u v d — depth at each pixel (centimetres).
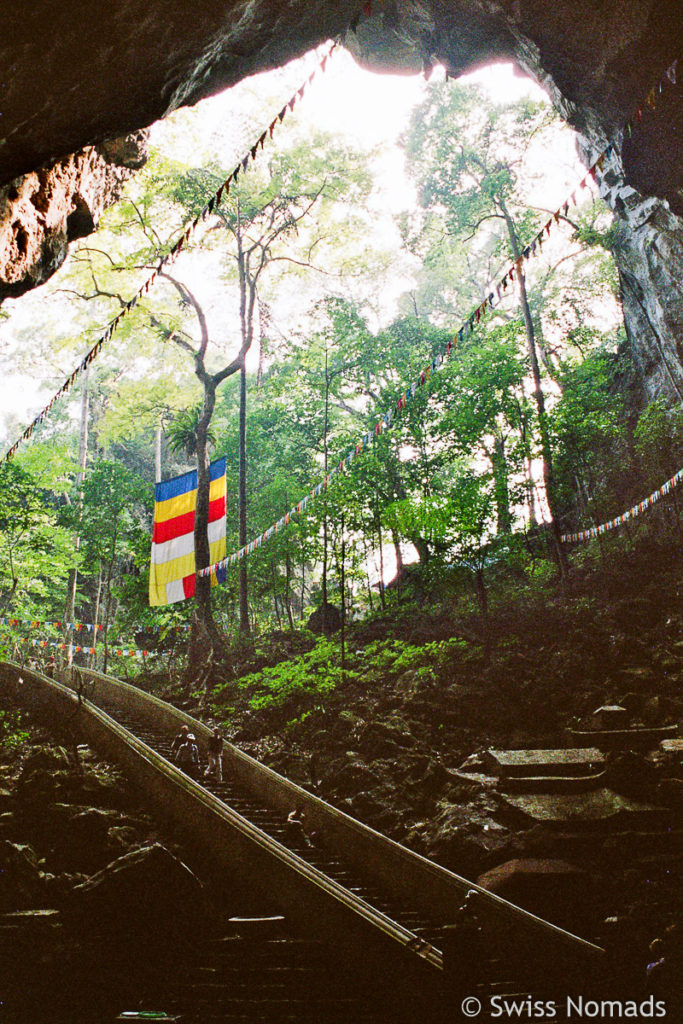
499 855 1168
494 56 1522
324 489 2336
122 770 1480
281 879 1077
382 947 910
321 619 2889
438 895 1042
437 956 870
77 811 1266
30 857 1113
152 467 5328
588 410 2541
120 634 3356
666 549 2127
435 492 2791
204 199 2806
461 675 1858
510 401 2708
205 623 2555
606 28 1253
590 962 878
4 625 2730
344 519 2278
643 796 1262
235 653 2553
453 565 2106
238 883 1136
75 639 3856
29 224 1272
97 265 2936
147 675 2758
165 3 962
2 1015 872
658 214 1734
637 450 2309
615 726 1486
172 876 1066
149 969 959
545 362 3078
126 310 1202
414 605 2658
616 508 2434
